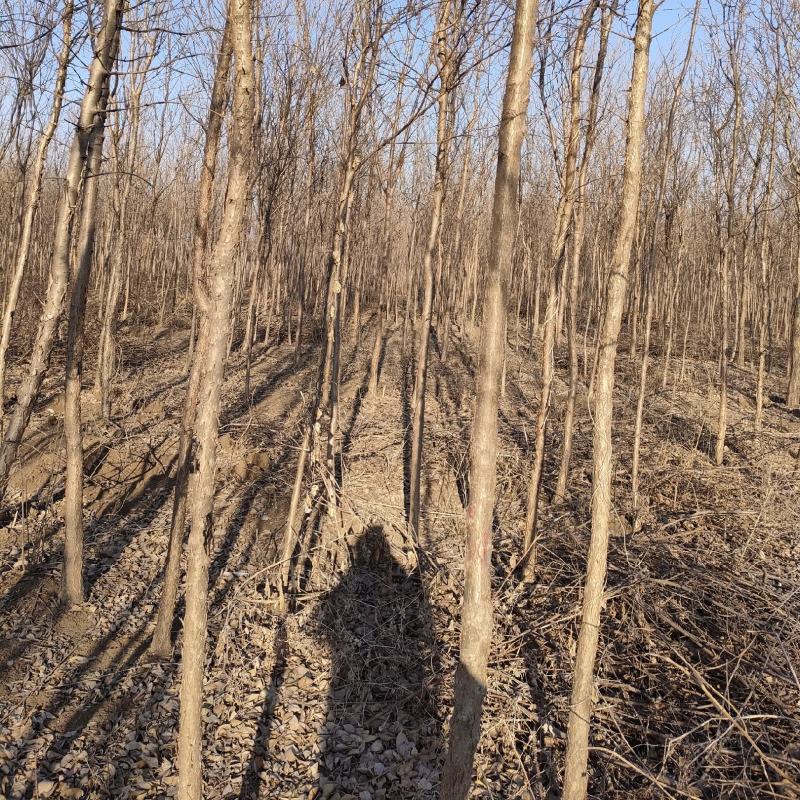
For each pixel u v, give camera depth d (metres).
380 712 5.71
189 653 3.54
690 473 9.13
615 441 10.52
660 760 4.93
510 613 6.70
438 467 9.61
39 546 7.86
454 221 16.47
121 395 12.42
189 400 6.23
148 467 9.66
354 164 6.97
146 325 19.33
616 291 3.67
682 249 14.70
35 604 6.80
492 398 3.06
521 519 8.53
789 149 11.27
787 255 21.16
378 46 6.54
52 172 17.48
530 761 5.04
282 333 19.33
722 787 4.62
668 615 6.18
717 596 6.27
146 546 8.14
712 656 5.75
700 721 5.16
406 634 6.67
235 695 5.87
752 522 7.98
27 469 9.22
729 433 11.63
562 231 6.89
